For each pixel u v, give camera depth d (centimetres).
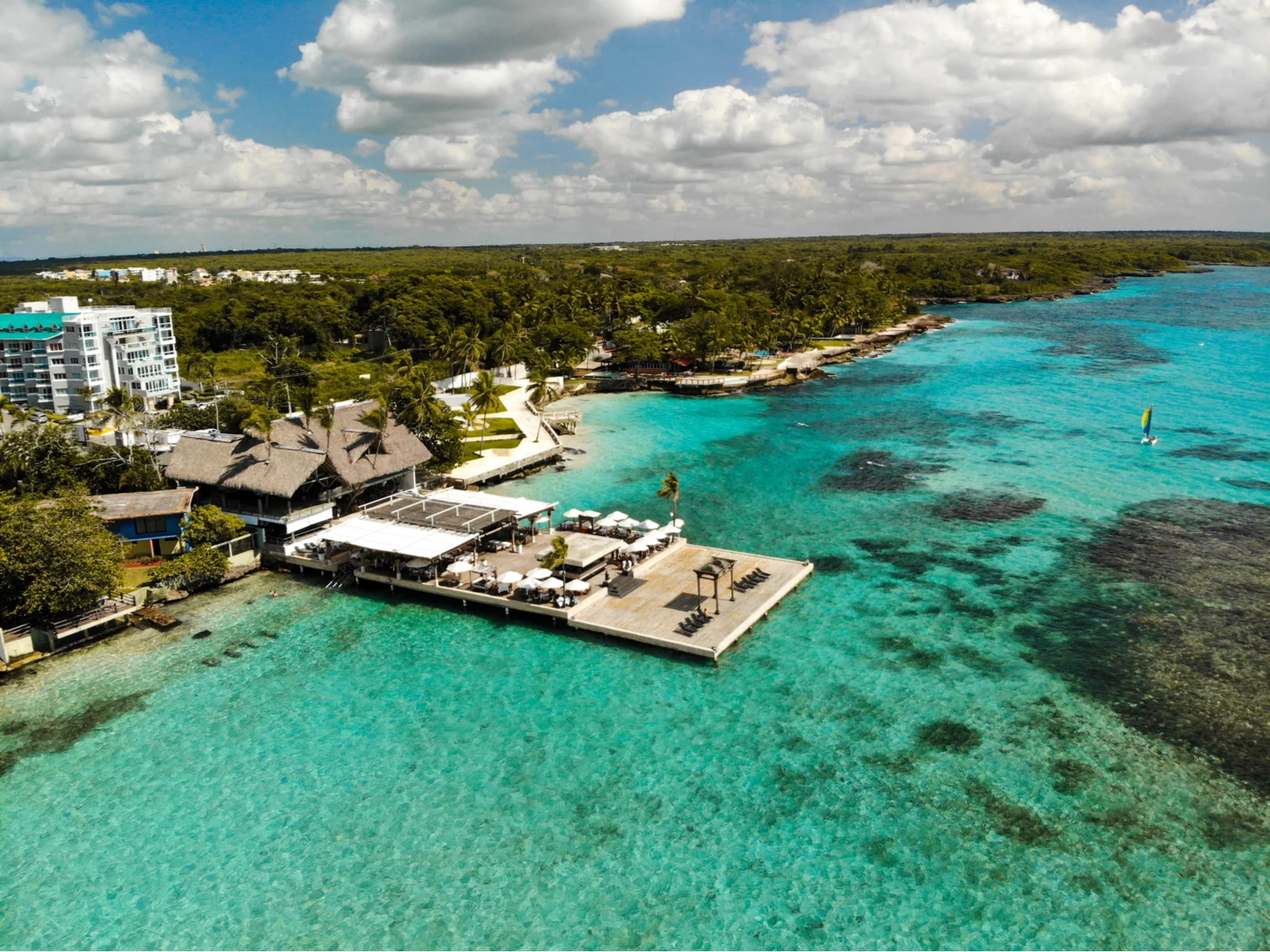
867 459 9244
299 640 5197
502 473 8688
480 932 3028
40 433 7350
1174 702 4319
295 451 6569
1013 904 3084
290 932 3045
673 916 3072
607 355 17338
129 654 5031
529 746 4084
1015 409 11688
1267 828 3425
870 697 4441
